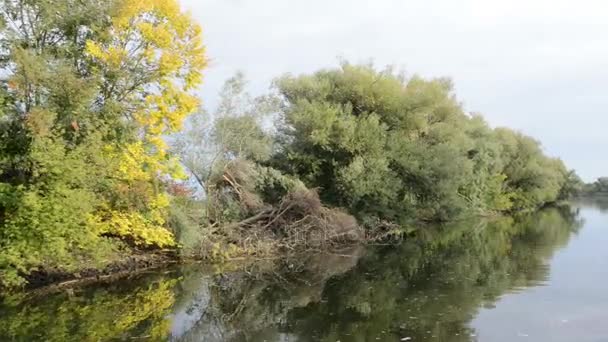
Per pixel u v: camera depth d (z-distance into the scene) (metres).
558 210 74.62
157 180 17.78
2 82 14.80
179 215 18.95
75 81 14.45
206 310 14.00
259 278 18.58
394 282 17.86
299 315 13.55
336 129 30.44
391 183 31.28
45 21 15.37
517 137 68.06
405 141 33.75
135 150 16.64
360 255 24.52
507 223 45.75
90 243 14.96
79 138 15.44
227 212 22.81
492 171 55.78
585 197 149.50
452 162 34.81
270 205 24.44
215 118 25.16
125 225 16.41
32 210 13.66
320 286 17.30
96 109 16.25
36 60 13.91
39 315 12.70
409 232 34.78
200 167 23.38
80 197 14.15
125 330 11.80
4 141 14.44
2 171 14.35
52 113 13.82
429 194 34.91
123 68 16.70
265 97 30.70
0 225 13.95
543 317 13.00
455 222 45.69
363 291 16.42
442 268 20.75
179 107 17.88
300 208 25.17
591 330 11.88
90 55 16.48
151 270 18.86
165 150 18.39
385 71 36.06
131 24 16.94
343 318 13.14
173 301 14.73
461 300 14.90
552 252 25.31
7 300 13.93
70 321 12.27
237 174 24.03
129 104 17.23
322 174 30.78
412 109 35.09
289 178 26.78
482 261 22.55
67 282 15.80
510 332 11.74
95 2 16.42
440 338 11.31
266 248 22.91
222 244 21.69
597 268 20.33
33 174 14.05
